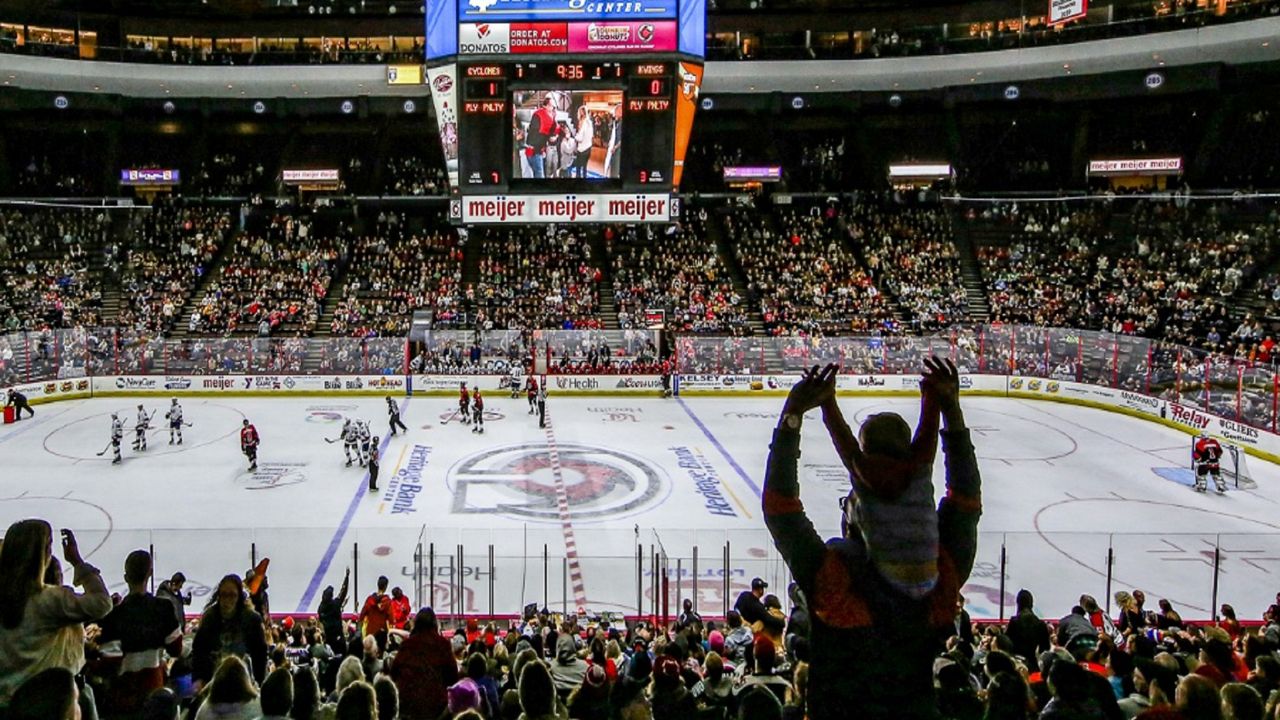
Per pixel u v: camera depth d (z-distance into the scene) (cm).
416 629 681
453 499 2458
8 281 4431
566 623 1311
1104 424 3503
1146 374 3578
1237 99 4784
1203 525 2253
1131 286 4247
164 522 2231
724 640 1170
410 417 3619
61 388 3869
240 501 2420
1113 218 4825
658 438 3256
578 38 2950
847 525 297
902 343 4116
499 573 1784
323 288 4625
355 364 4078
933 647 271
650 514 2333
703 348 4141
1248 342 3503
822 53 4788
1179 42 4103
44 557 436
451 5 2936
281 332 4341
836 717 271
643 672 744
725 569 1625
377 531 2006
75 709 346
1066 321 4209
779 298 4656
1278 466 2858
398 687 635
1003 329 4084
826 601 270
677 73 2961
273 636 1091
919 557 267
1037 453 3031
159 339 4019
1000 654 604
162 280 4634
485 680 750
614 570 1809
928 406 298
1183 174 4981
